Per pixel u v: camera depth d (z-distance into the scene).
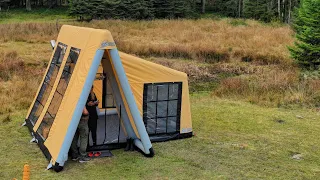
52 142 7.35
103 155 7.72
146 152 7.70
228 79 14.52
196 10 47.59
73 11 35.34
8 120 9.82
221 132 9.41
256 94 12.84
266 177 7.03
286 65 17.45
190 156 7.85
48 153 7.36
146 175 6.92
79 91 7.08
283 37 24.03
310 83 13.68
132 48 20.00
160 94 8.60
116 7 35.88
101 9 35.47
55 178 6.71
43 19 35.09
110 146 7.97
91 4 35.31
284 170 7.37
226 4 46.50
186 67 17.25
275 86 13.50
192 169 7.24
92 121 7.70
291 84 13.75
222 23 31.22
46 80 9.05
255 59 19.11
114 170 7.09
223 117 10.62
